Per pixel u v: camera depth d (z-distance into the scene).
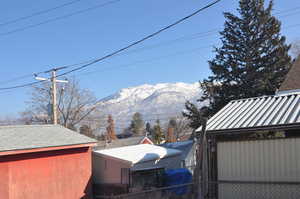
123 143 46.12
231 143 10.70
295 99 11.90
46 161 15.31
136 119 95.88
